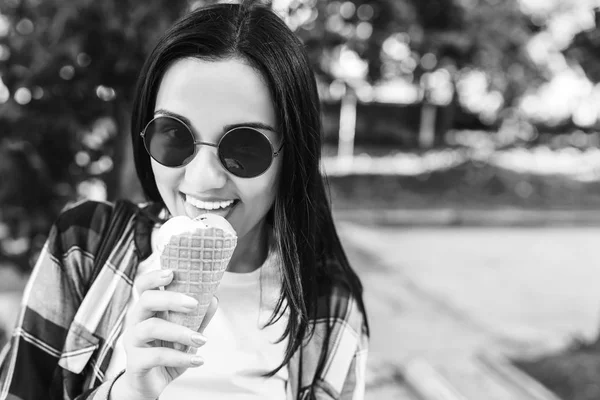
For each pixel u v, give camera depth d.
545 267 8.27
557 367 4.28
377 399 4.07
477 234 10.59
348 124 14.07
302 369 1.42
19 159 3.00
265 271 1.38
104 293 1.31
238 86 1.14
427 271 7.71
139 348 1.02
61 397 1.28
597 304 6.57
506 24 10.66
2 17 2.96
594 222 11.75
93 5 2.69
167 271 1.04
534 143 15.32
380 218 11.03
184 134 1.15
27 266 3.38
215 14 1.20
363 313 1.48
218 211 1.19
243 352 1.32
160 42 1.20
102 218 1.39
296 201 1.28
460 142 14.82
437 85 12.80
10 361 1.27
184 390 1.28
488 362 4.58
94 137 3.29
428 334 5.34
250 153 1.15
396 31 7.90
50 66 2.85
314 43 3.99
